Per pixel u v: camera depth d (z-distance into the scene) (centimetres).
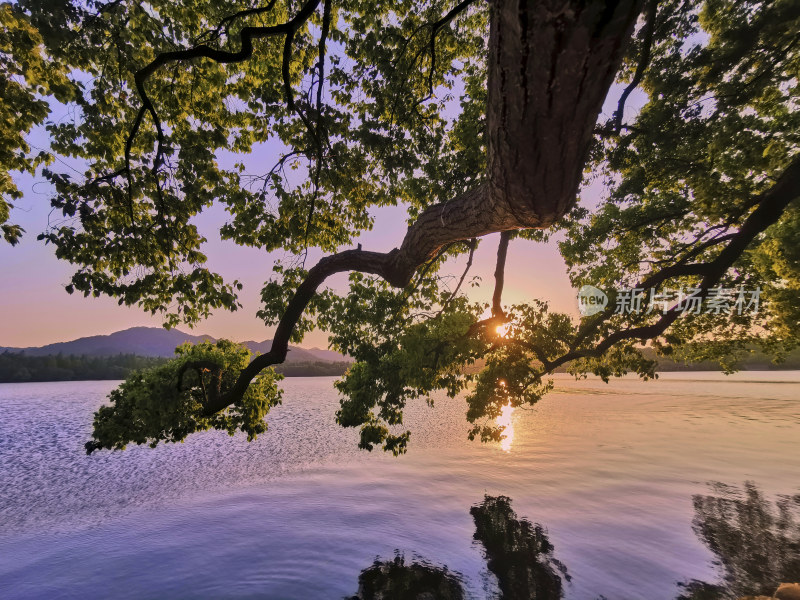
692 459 3334
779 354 1502
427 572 1582
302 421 7650
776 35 885
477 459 3847
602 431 5216
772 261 1216
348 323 1091
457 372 1048
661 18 909
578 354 935
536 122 129
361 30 844
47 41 595
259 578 1602
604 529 1917
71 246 629
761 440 4038
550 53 103
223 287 734
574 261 1477
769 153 1012
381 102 862
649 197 1334
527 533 1928
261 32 389
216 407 644
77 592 1614
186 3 738
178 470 4191
